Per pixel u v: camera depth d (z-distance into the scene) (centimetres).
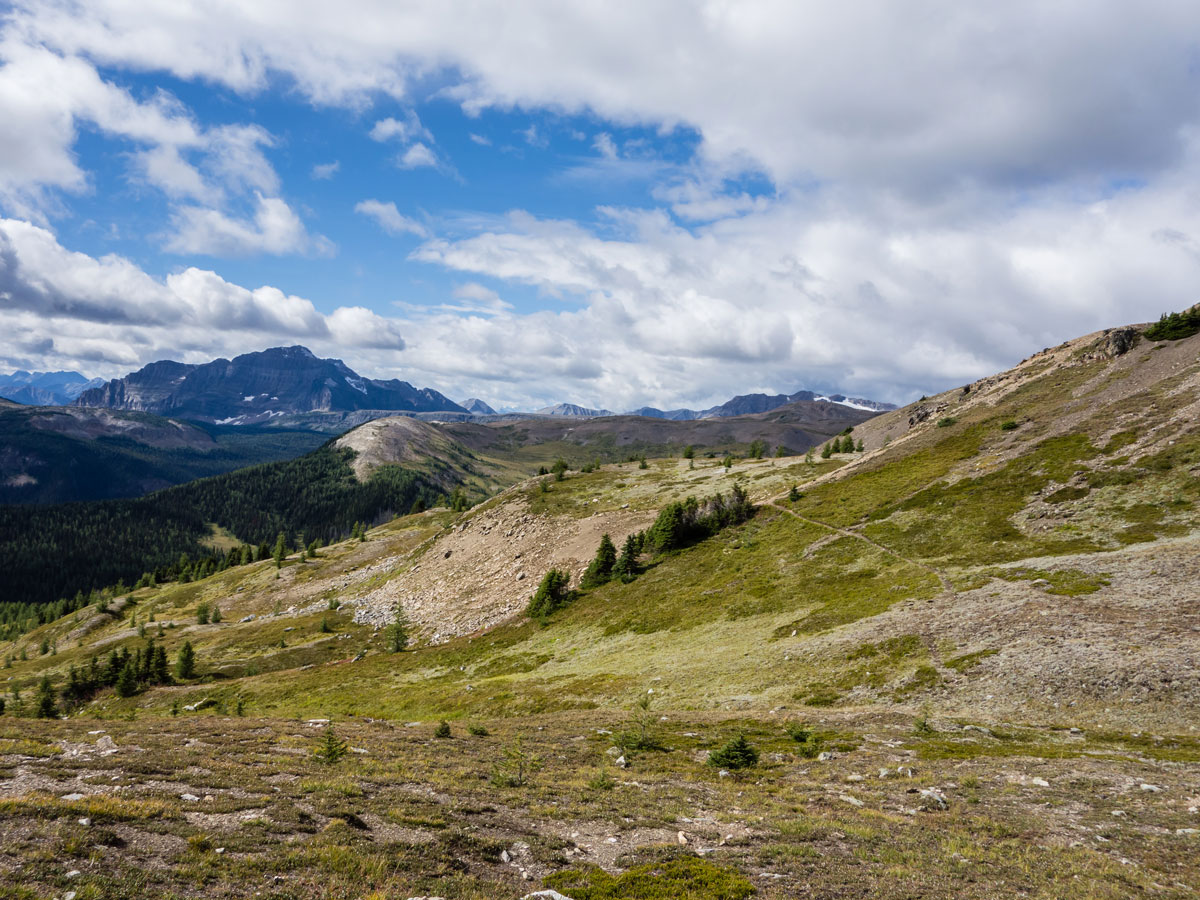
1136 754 3016
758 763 3241
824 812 2361
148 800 1755
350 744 3145
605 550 10875
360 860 1509
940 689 4434
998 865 1772
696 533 11200
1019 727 3681
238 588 18625
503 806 2227
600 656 7525
